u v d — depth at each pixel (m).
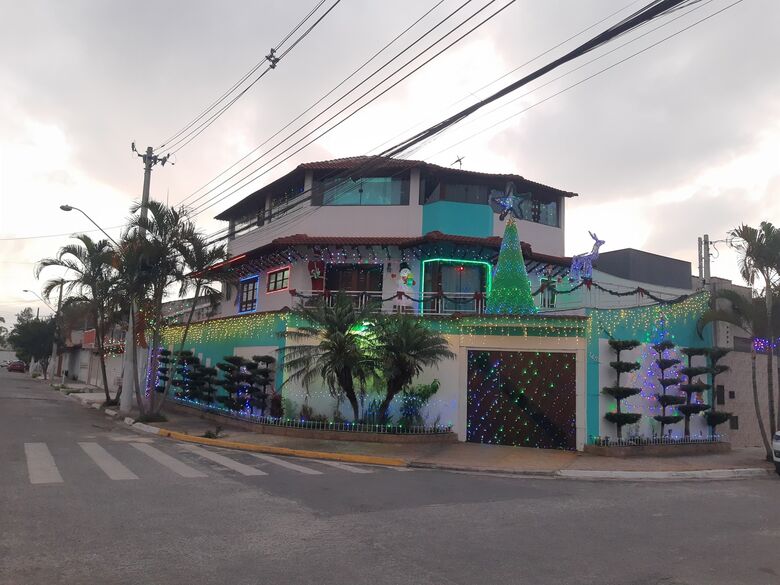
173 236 21.28
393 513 8.48
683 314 18.98
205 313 30.69
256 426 18.66
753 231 16.75
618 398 16.38
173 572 5.64
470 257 22.14
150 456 13.28
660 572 6.16
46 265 27.03
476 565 6.17
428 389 17.91
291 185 26.20
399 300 21.75
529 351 17.45
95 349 47.59
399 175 23.83
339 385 17.45
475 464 14.12
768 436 20.61
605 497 10.66
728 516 9.24
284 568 5.86
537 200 25.75
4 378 56.41
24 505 8.05
